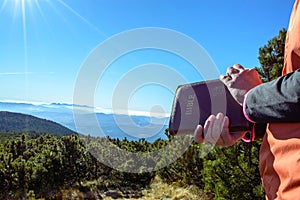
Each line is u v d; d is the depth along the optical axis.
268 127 0.65
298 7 0.61
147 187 12.20
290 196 0.55
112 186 12.38
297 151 0.56
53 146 12.40
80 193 11.50
